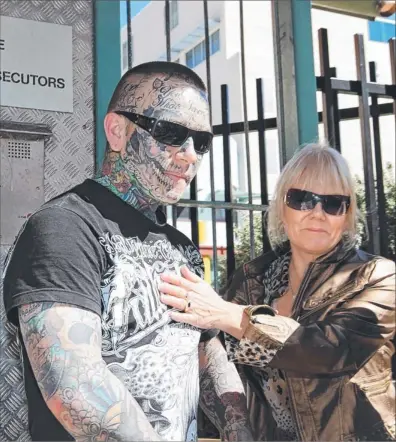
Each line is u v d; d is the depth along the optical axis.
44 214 1.24
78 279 1.18
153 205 1.45
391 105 3.25
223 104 2.94
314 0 2.85
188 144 1.40
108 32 2.31
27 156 2.14
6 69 2.16
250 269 2.09
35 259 1.17
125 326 1.27
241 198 3.60
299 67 2.65
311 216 1.89
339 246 1.94
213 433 2.69
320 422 1.78
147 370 1.28
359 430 1.76
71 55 2.27
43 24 2.23
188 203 2.68
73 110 2.25
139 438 1.11
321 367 1.74
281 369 1.76
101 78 2.28
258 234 3.39
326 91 2.88
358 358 1.77
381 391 1.81
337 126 2.92
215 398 1.58
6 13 2.18
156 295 1.35
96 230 1.28
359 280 1.86
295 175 1.94
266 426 1.88
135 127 1.39
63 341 1.11
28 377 1.24
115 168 1.41
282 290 1.98
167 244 1.44
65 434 1.21
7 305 1.20
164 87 1.40
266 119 3.00
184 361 1.37
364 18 3.09
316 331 1.74
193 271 1.51
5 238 2.07
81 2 2.30
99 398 1.10
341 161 1.95
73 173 2.23
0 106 2.15
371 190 2.93
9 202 2.10
